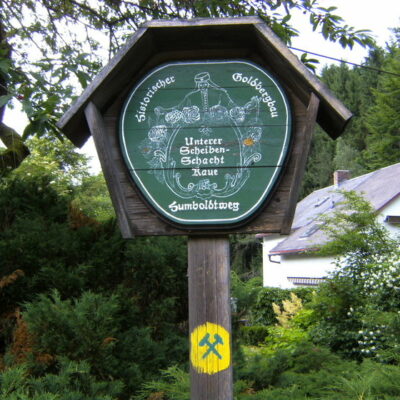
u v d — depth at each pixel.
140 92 2.85
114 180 2.77
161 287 4.43
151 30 2.76
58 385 3.11
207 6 6.62
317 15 6.19
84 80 4.74
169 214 2.77
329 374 4.14
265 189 2.75
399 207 16.48
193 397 2.71
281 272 23.56
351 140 37.78
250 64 2.84
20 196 4.68
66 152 22.05
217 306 2.75
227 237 2.81
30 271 4.09
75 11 7.84
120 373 3.69
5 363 3.44
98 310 3.51
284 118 2.79
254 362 4.41
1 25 6.53
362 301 8.63
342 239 9.79
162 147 2.81
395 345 6.59
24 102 4.24
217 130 2.81
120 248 4.43
